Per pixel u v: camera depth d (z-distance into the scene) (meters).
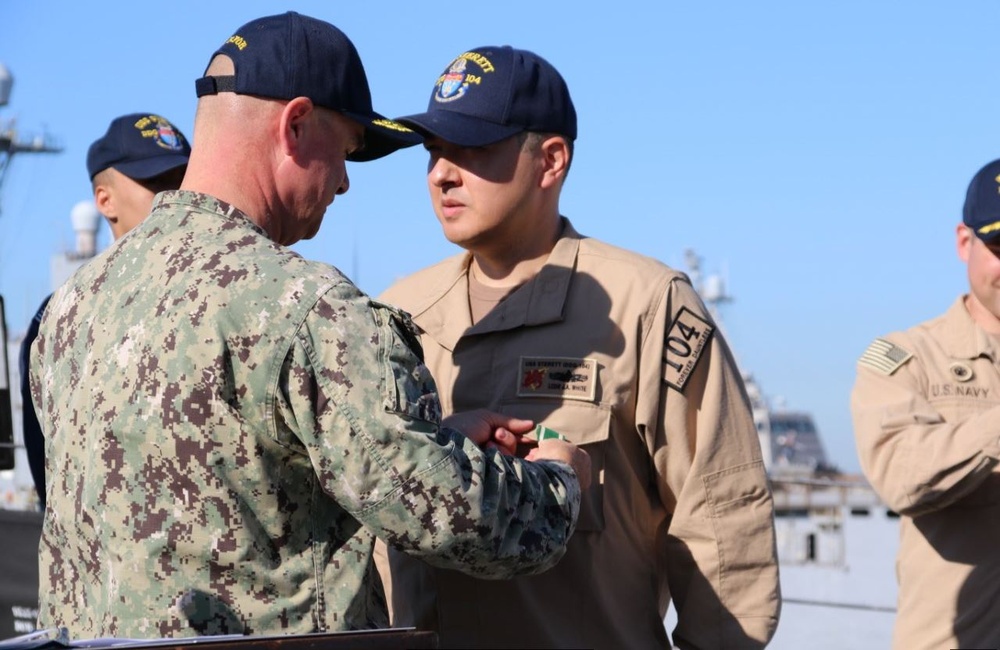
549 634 2.89
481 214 2.96
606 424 2.92
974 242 3.79
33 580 4.48
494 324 3.03
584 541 2.90
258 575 2.20
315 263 2.29
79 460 2.30
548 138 3.00
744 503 2.99
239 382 2.18
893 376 3.84
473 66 2.98
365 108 2.53
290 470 2.24
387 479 2.18
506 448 2.61
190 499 2.17
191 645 1.93
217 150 2.41
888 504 3.73
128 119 4.43
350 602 2.28
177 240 2.32
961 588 3.67
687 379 2.97
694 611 2.97
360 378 2.19
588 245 3.10
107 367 2.27
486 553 2.26
